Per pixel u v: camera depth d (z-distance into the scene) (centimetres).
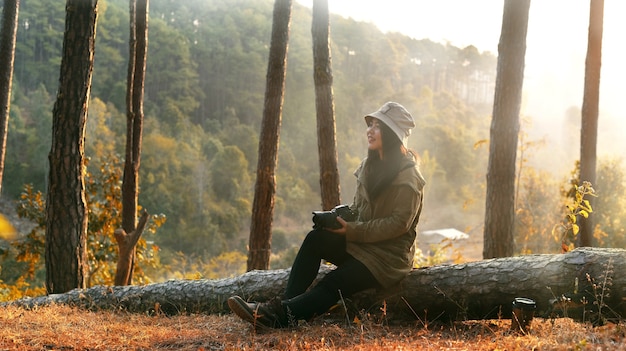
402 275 418
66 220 688
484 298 417
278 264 3453
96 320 484
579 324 386
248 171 12238
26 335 403
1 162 855
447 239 1288
